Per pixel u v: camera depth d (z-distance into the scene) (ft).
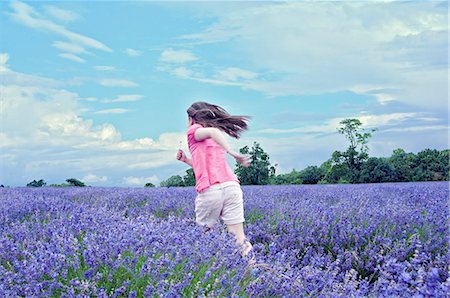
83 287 9.25
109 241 11.52
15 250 11.96
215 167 15.84
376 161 91.76
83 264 11.16
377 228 18.99
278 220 21.40
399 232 18.54
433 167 89.30
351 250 16.84
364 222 19.89
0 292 9.11
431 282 7.60
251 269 11.60
